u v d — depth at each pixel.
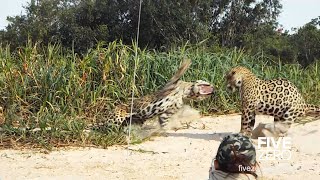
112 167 7.54
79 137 9.09
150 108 9.72
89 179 6.89
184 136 9.88
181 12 34.28
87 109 10.84
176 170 7.43
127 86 11.66
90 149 8.65
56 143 8.87
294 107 9.55
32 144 8.81
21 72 11.18
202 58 13.13
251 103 9.45
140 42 35.12
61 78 10.90
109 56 11.92
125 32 35.41
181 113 10.45
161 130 9.94
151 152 8.55
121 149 8.70
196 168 7.56
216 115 12.23
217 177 4.21
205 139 9.65
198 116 10.95
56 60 11.79
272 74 13.85
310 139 9.55
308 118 11.17
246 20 41.00
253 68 13.99
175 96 9.86
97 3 36.47
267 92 9.50
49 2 38.53
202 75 12.66
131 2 35.00
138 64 12.13
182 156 8.32
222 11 40.44
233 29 40.88
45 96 10.66
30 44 11.93
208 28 38.44
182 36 34.66
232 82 9.66
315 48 40.41
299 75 14.17
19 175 7.06
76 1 39.53
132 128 9.70
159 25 34.22
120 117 9.72
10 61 11.38
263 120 11.68
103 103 11.01
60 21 36.34
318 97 13.53
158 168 7.54
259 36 40.84
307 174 7.32
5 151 8.43
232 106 12.52
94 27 36.97
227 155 4.15
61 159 7.96
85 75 11.27
